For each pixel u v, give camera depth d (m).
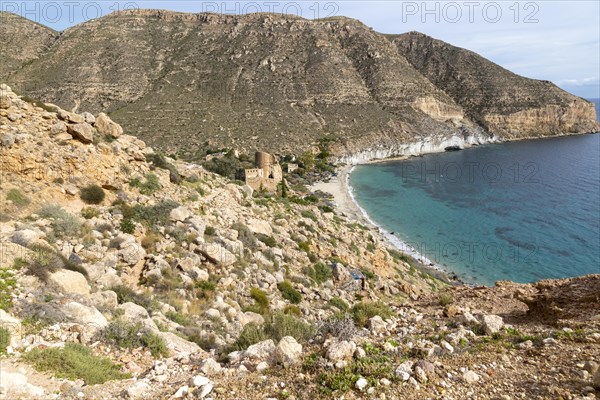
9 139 15.72
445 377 6.46
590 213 78.94
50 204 15.55
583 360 6.79
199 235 19.06
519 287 15.94
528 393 5.88
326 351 7.43
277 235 27.19
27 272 10.47
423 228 71.69
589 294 11.20
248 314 15.90
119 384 7.29
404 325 10.69
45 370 7.12
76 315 9.73
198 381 6.73
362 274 27.53
